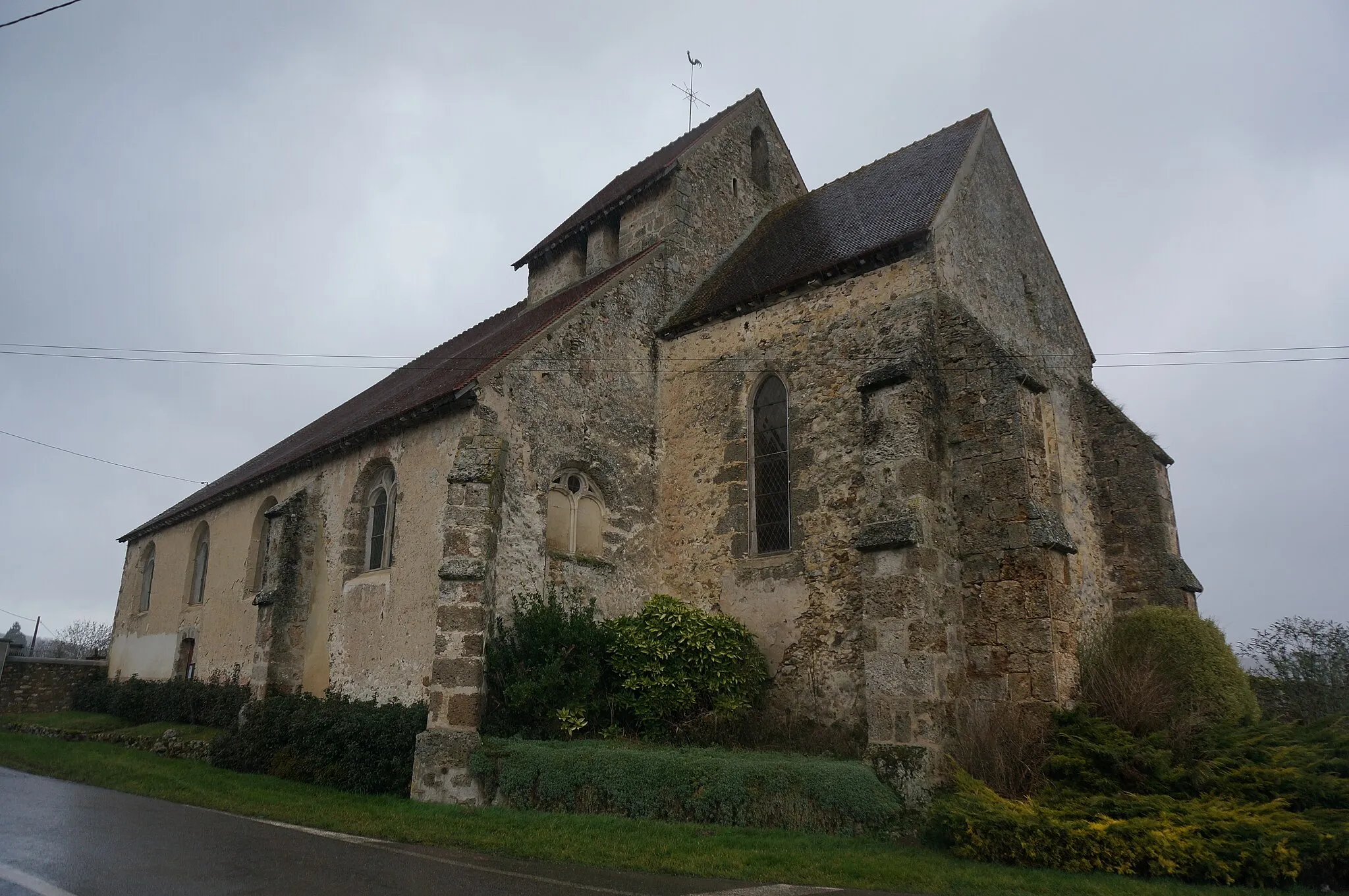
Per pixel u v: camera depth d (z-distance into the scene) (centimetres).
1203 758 966
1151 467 1551
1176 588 1477
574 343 1488
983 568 1160
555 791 1052
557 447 1416
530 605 1306
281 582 1608
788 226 1827
